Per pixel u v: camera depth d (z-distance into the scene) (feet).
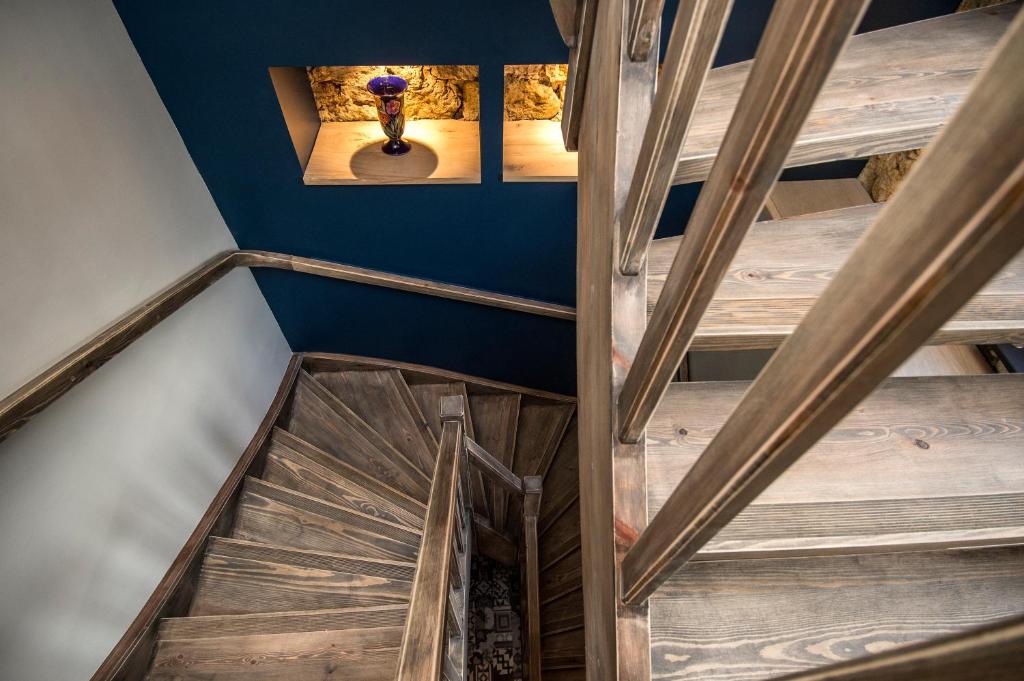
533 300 11.12
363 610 7.53
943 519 2.86
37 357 5.86
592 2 3.92
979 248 0.82
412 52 7.43
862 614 3.14
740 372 9.07
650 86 3.36
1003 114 0.73
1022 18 0.69
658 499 3.26
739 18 7.22
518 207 9.40
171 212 8.09
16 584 5.72
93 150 6.60
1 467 5.52
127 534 7.29
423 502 10.66
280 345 11.77
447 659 5.89
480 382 12.87
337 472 10.63
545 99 9.31
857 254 1.05
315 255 10.19
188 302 8.47
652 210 2.94
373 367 12.64
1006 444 3.23
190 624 7.59
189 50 7.30
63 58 6.16
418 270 10.57
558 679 9.87
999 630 0.74
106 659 6.97
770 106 1.44
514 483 9.54
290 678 6.97
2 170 5.49
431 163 9.07
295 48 7.36
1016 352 4.82
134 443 7.38
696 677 3.02
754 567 3.27
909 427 3.32
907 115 3.35
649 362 2.60
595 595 4.04
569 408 13.21
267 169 8.77
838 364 1.14
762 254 3.81
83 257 6.47
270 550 8.71
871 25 7.35
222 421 9.52
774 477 1.56
